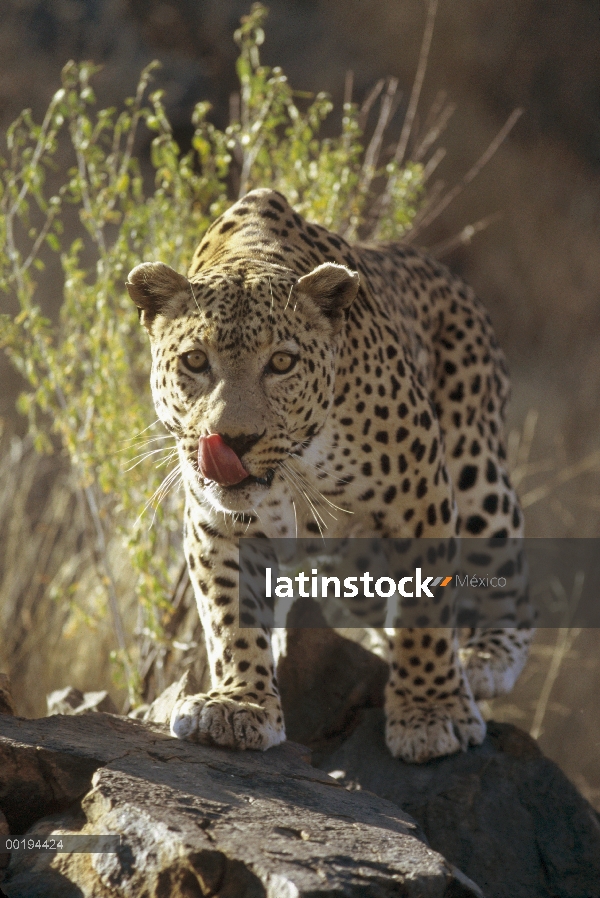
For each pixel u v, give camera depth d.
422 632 12.78
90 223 16.92
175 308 11.09
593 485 30.47
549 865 11.98
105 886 8.56
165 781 9.68
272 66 39.47
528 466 29.11
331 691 14.32
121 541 17.97
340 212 18.31
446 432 15.55
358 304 12.39
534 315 38.97
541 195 41.09
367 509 12.49
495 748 12.98
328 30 40.81
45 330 17.11
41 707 18.03
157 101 17.11
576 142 42.28
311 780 10.59
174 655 16.61
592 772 20.59
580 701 21.98
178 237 17.02
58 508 20.38
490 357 16.22
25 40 36.50
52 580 19.69
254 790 9.91
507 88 42.38
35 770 9.73
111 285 16.78
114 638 18.30
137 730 11.13
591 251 39.69
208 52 38.25
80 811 9.34
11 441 22.45
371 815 9.86
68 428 16.58
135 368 17.97
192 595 16.67
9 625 19.39
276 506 12.07
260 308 10.78
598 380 35.06
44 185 32.50
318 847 8.80
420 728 12.70
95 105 35.31
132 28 37.69
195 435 10.67
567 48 42.09
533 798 12.48
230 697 11.46
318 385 11.16
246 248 12.31
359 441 12.05
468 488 15.52
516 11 42.00
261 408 10.53
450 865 9.18
